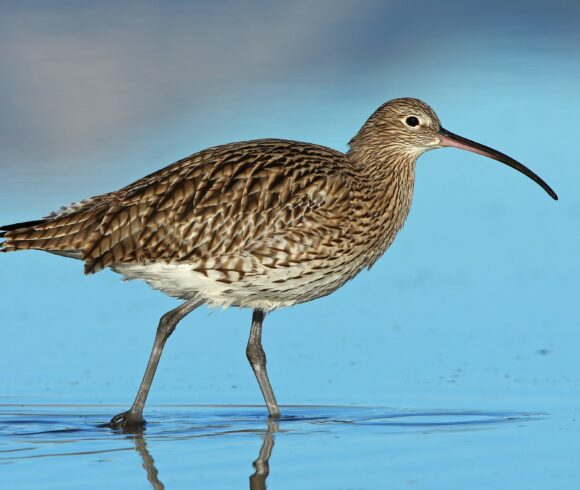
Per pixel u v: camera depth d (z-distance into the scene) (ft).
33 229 47.75
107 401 48.93
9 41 96.99
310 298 49.65
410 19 111.04
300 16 108.27
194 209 47.50
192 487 38.32
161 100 88.84
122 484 38.55
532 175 53.57
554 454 41.14
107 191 72.13
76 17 102.47
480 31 110.22
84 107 86.69
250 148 49.26
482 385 49.62
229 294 48.29
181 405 48.52
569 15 113.29
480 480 38.55
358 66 100.58
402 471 39.52
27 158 78.64
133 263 47.75
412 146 51.98
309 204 48.32
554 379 50.08
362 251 49.93
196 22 104.78
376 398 48.60
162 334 47.62
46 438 44.21
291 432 44.57
